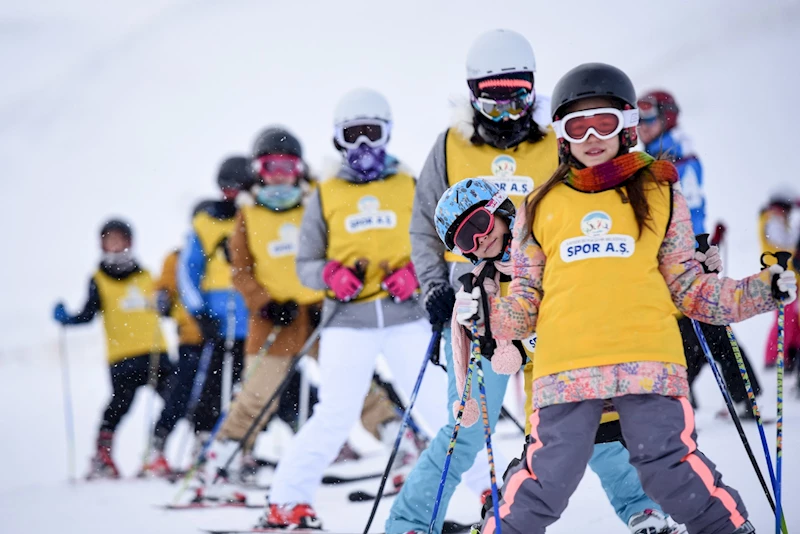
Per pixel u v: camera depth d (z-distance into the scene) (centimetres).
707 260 536
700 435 848
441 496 578
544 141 673
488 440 498
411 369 752
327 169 826
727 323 498
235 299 1150
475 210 549
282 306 1018
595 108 495
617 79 499
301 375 1094
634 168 493
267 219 1033
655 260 488
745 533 462
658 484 468
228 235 1149
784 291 468
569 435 477
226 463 919
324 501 854
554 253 495
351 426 755
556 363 480
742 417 888
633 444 472
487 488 675
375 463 1027
